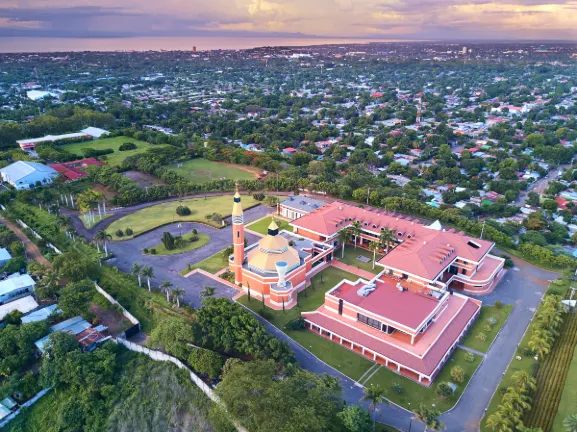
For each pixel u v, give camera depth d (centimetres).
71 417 10581
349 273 16288
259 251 14888
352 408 9231
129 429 10262
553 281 15825
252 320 12038
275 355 11088
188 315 13462
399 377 11331
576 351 12188
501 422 9181
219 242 18575
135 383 11162
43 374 11219
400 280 14362
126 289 15100
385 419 10056
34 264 15612
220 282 15625
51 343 11625
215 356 11131
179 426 10219
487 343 12662
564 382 11075
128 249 17962
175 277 15900
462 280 15262
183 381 11131
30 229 19025
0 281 14862
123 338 12800
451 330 12544
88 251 17300
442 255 14950
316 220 18075
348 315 12950
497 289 15412
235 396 9331
